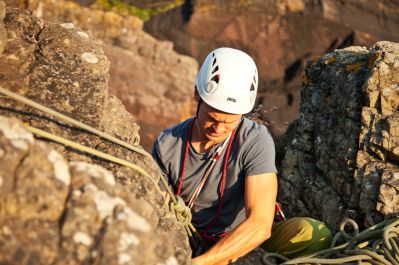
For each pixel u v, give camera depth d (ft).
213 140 11.82
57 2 71.15
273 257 12.53
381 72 15.08
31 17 11.80
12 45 11.02
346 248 12.48
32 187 7.46
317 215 16.15
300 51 75.25
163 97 72.18
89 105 10.72
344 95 16.15
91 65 11.41
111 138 10.18
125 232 7.59
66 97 10.64
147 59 72.84
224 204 12.26
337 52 17.81
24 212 7.40
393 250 12.14
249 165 11.80
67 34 11.73
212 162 12.05
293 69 74.74
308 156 17.34
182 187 12.26
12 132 7.67
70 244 7.38
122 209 7.77
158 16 75.82
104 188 7.94
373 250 12.26
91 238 7.47
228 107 11.48
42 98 10.43
